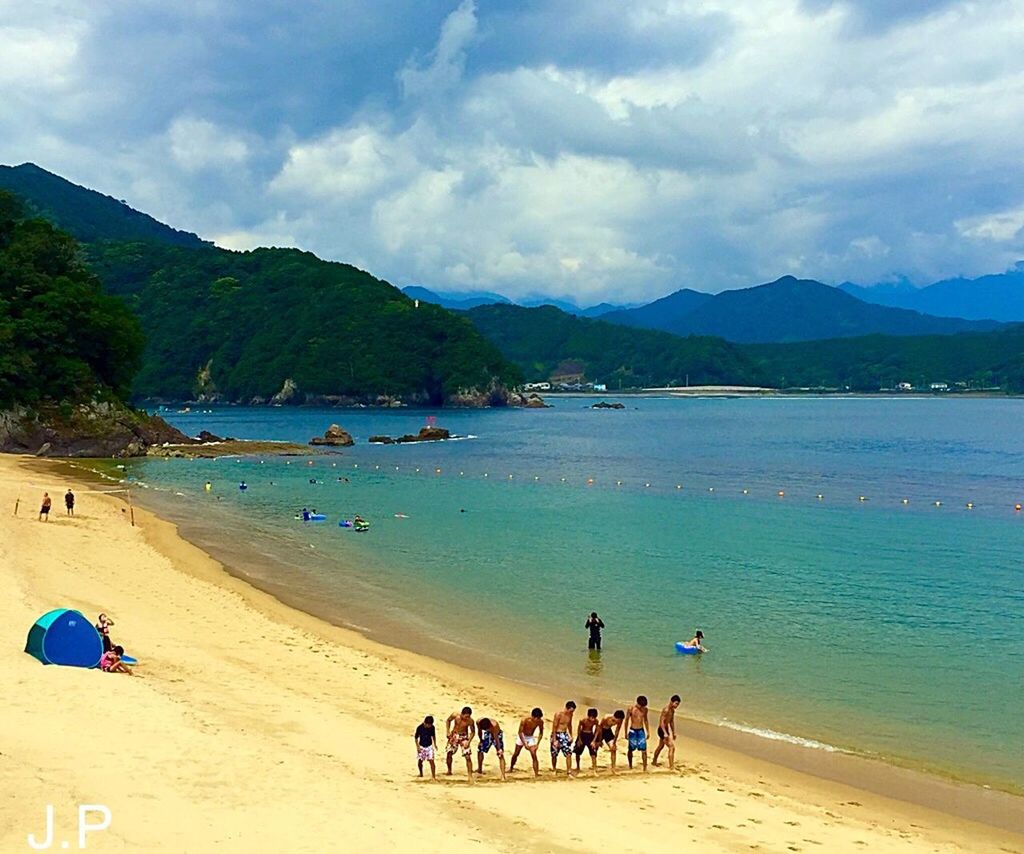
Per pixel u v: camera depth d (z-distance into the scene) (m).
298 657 34.66
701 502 84.56
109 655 29.19
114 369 130.88
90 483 88.12
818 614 43.78
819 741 28.41
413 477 103.31
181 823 17.53
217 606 42.09
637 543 62.62
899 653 37.62
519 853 18.08
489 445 153.25
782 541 63.97
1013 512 78.69
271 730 25.02
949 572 53.59
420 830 18.55
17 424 113.88
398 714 28.61
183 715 24.70
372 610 43.69
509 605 45.06
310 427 194.25
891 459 128.62
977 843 21.62
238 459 120.62
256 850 16.69
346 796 20.06
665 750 27.36
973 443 157.12
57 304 121.44
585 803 22.02
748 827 21.25
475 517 74.06
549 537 64.81
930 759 27.09
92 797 18.28
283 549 58.56
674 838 19.98
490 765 24.81
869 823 22.42
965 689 33.22
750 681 34.06
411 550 59.22
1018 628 41.38
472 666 35.38
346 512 75.69
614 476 106.31
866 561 56.81
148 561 51.16
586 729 24.95
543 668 35.38
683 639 39.53
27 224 134.25
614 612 43.88
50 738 21.41
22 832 16.47
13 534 52.62
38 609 35.19
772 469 115.06
